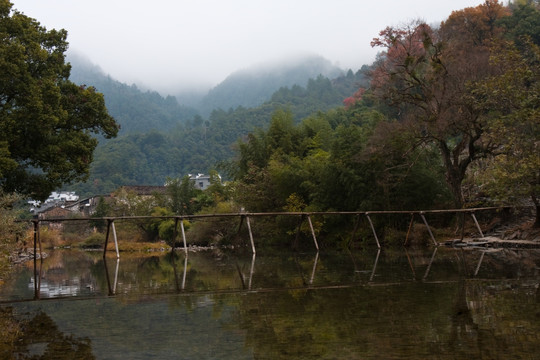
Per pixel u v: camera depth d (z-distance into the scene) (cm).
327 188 2627
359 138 2636
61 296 1082
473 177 2648
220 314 809
